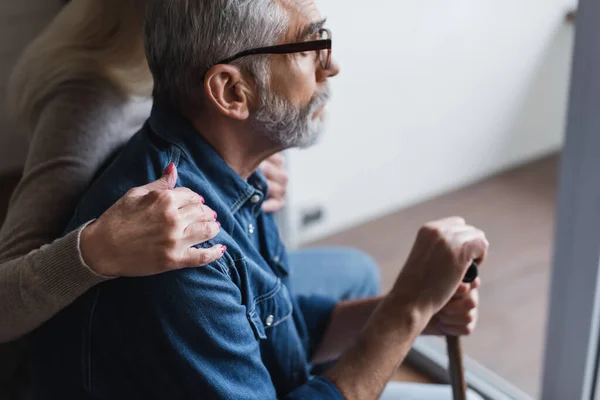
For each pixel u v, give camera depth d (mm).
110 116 1170
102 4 1166
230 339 925
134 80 1185
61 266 855
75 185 1106
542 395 1514
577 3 1113
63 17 1227
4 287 907
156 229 819
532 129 3107
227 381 933
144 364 940
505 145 3061
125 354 942
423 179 2869
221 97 952
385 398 1288
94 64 1170
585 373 1385
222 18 910
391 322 1026
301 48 943
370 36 2381
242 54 933
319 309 1302
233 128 997
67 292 872
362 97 2488
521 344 2119
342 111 2465
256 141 1020
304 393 976
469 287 1119
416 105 2656
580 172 1219
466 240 1052
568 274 1329
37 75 1199
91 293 930
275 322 1059
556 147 3213
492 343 2139
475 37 2670
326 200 2615
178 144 981
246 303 986
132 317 915
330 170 2557
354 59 2389
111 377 959
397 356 1021
